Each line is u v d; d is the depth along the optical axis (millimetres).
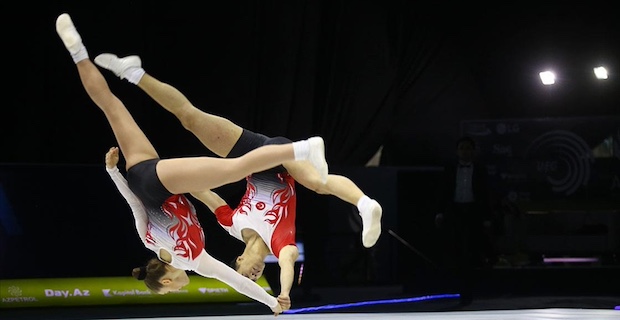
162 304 9820
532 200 12273
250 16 11664
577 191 12211
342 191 6207
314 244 11258
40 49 11047
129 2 11258
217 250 10695
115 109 5965
